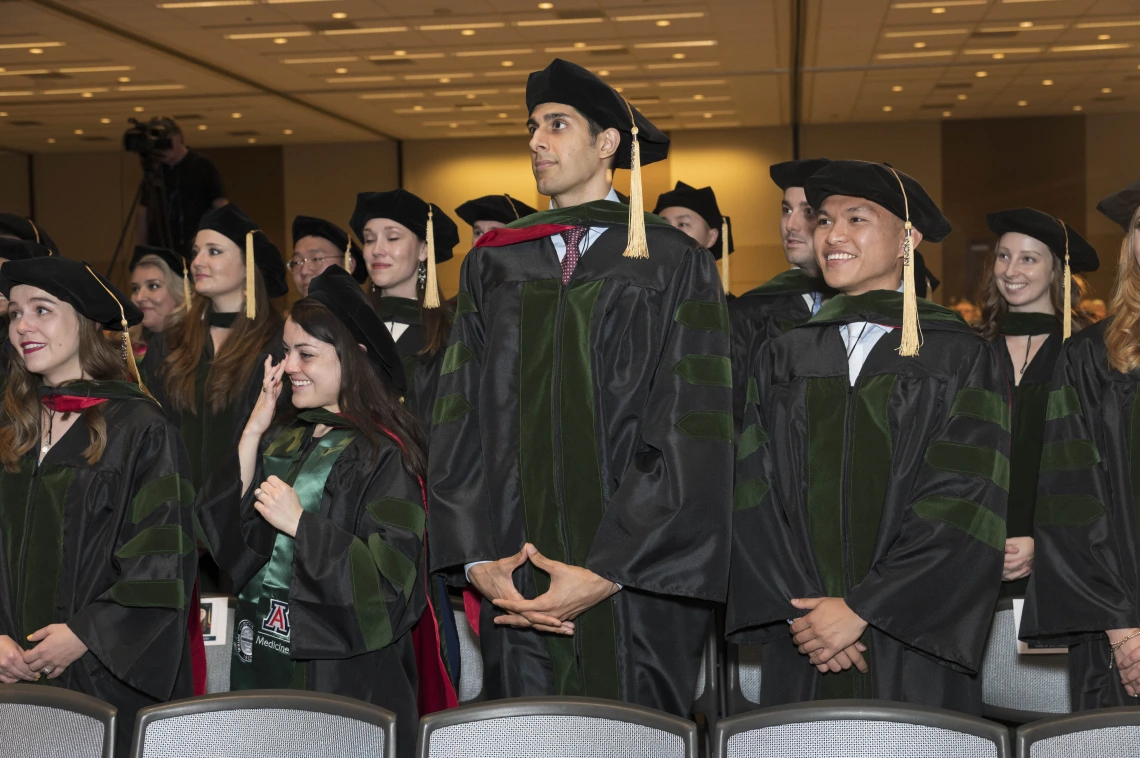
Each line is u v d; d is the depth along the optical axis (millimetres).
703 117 15945
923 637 2396
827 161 3770
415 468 2773
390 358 2949
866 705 1975
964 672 2449
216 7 9953
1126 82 13859
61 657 2580
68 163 17797
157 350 4309
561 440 2486
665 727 1993
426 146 17781
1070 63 12773
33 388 2852
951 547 2422
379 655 2645
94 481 2734
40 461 2787
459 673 2973
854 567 2520
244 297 4082
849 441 2564
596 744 1999
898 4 10125
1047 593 2592
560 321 2521
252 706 2084
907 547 2445
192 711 2066
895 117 16188
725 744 1980
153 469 2762
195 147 17922
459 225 17688
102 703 2104
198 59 11969
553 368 2506
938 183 16484
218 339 4074
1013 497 3588
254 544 2744
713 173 16875
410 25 10719
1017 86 14070
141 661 2576
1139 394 2570
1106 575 2508
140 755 2029
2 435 2795
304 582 2555
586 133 2629
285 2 9812
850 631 2428
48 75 12602
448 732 2008
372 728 2053
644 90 14000
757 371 2783
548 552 2480
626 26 10875
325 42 11336
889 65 12766
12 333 2818
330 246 5285
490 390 2557
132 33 10789
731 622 2580
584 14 10391
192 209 8016
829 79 13531
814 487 2576
